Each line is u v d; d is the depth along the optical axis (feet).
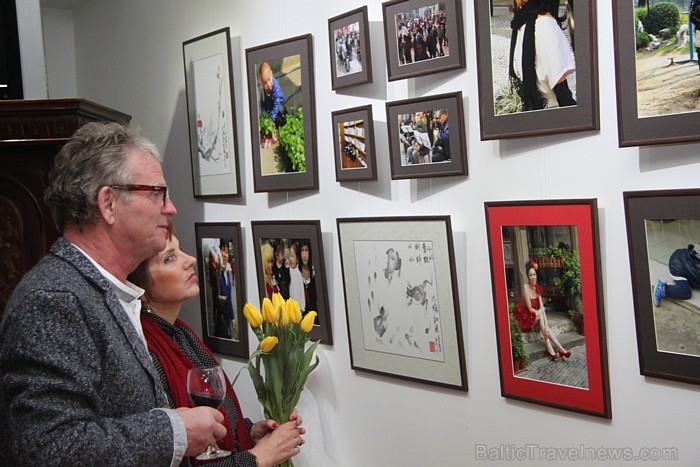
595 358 6.34
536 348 6.79
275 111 9.29
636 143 5.84
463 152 7.20
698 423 5.76
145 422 5.11
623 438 6.26
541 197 6.68
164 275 7.29
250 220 10.03
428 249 7.63
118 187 5.46
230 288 10.32
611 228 6.21
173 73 11.31
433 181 7.63
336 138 8.46
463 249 7.41
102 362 5.22
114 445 4.88
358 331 8.53
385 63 7.99
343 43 8.23
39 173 9.02
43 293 5.04
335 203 8.77
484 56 6.88
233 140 9.97
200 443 5.37
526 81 6.61
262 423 7.83
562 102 6.37
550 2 6.37
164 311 7.47
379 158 8.16
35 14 9.88
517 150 6.84
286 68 9.08
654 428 6.04
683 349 5.77
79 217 5.50
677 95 5.61
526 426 7.02
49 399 4.84
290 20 9.16
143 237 5.61
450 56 7.22
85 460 4.75
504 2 6.70
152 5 11.61
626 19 5.83
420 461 8.05
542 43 6.46
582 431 6.56
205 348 7.68
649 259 5.90
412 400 8.10
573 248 6.40
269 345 7.75
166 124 11.56
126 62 12.37
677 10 5.57
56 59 13.65
